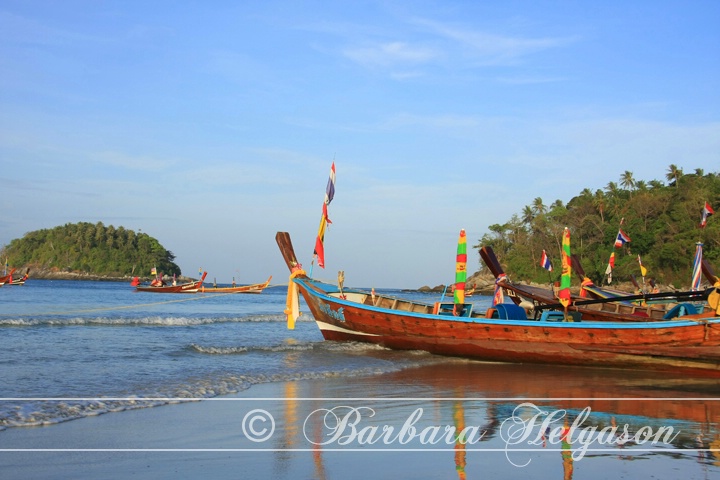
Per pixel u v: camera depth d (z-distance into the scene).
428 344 20.39
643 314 23.06
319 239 24.11
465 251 20.59
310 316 42.81
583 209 102.00
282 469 7.78
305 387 13.81
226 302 68.44
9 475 7.30
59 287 106.31
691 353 16.45
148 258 197.75
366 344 22.25
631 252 91.00
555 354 18.23
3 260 192.38
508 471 7.82
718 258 79.31
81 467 7.70
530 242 103.69
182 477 7.40
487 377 16.05
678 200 93.44
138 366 16.33
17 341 21.36
